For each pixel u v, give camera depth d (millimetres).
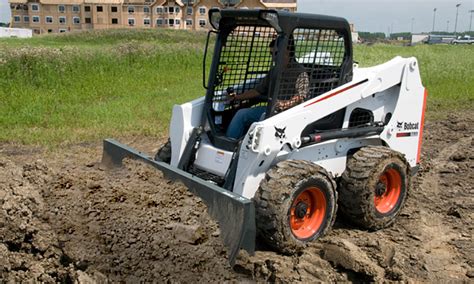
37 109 9852
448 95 14148
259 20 4516
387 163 4914
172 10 66062
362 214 4883
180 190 4379
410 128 5668
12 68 12531
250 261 4000
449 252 4754
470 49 31359
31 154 7375
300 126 4559
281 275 3990
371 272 4082
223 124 5141
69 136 8352
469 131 10164
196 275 3828
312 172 4324
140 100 11508
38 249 3713
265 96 4895
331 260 4234
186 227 3996
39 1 69000
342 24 4859
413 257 4543
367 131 5172
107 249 3854
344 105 4898
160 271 3779
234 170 4453
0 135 8164
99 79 13734
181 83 14648
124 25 68125
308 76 4766
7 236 3680
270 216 4137
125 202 4262
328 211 4555
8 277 3463
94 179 4633
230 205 3990
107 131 8734
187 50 18828
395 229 5195
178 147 4996
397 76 5367
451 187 6645
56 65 13383
